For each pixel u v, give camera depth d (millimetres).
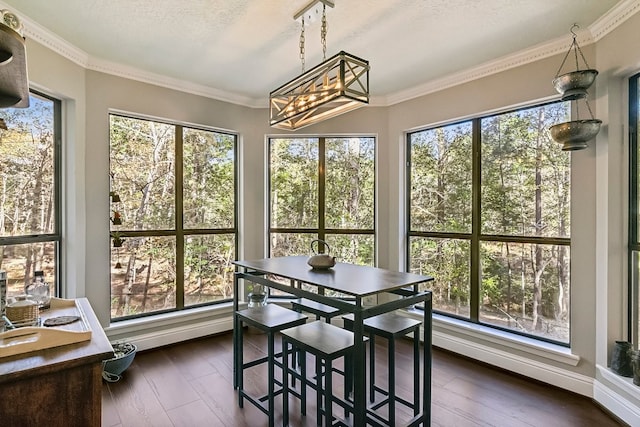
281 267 2514
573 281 2600
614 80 2346
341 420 2043
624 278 2363
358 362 1761
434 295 3623
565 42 2574
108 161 3113
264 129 4047
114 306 3258
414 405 2186
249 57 2910
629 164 2354
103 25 2404
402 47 2711
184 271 3686
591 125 2273
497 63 2959
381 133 3902
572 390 2574
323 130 3953
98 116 3033
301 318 2373
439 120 3432
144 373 2879
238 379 2482
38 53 2492
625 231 2363
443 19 2305
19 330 1374
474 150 3285
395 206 3830
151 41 2639
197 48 2750
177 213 3631
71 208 2865
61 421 1257
